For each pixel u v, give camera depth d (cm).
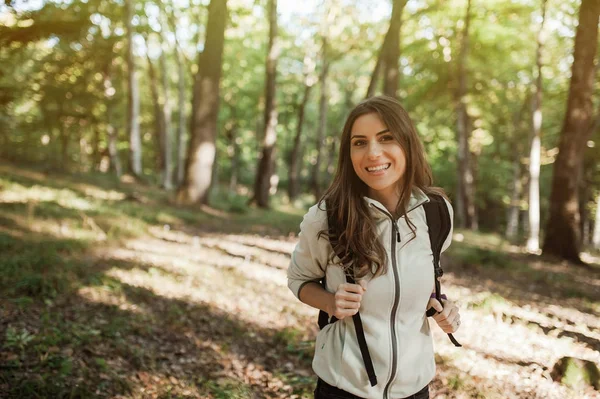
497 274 1011
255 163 5272
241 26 2883
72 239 841
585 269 1218
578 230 1293
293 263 182
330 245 170
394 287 163
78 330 471
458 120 2375
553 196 1312
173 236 1097
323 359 176
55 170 2123
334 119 3650
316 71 3131
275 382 446
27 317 496
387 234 164
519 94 2427
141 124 3938
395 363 166
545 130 2384
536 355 518
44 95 2219
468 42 2192
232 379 437
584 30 1258
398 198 173
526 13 1952
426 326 180
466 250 1245
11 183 1414
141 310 567
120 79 2948
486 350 523
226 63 3072
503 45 2209
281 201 2866
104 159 3875
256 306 645
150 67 2969
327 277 175
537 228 1706
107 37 2211
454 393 416
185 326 540
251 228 1424
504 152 3209
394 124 162
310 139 4188
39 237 824
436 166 3441
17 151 2386
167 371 437
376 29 2466
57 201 1217
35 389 359
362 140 164
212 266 831
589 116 1283
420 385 173
